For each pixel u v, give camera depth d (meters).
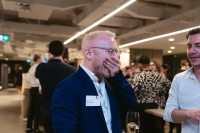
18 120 6.77
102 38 1.24
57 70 2.93
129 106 1.40
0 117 7.16
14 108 8.94
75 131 1.15
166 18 5.93
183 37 8.29
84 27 6.75
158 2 5.99
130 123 1.46
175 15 5.47
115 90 1.38
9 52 17.30
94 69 1.25
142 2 5.99
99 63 1.23
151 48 12.06
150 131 3.71
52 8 5.23
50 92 2.94
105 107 1.28
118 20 7.39
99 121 1.21
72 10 7.29
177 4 6.04
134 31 7.41
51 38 10.44
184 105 1.64
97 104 1.22
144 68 3.77
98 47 1.23
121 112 1.45
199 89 1.59
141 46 11.19
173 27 6.77
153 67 4.26
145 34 8.20
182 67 5.56
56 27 8.50
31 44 12.62
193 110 1.50
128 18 7.48
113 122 1.29
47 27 8.41
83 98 1.20
